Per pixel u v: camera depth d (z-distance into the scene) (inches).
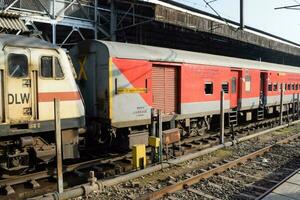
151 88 443.5
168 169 369.1
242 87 660.1
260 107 754.2
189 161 404.2
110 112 392.5
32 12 585.0
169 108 482.3
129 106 413.4
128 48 422.0
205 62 544.4
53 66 328.2
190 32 762.2
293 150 476.4
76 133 350.3
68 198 273.0
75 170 348.2
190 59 512.7
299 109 933.2
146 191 298.5
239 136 579.2
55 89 328.5
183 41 903.1
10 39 303.6
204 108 543.5
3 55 294.0
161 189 287.1
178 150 448.1
